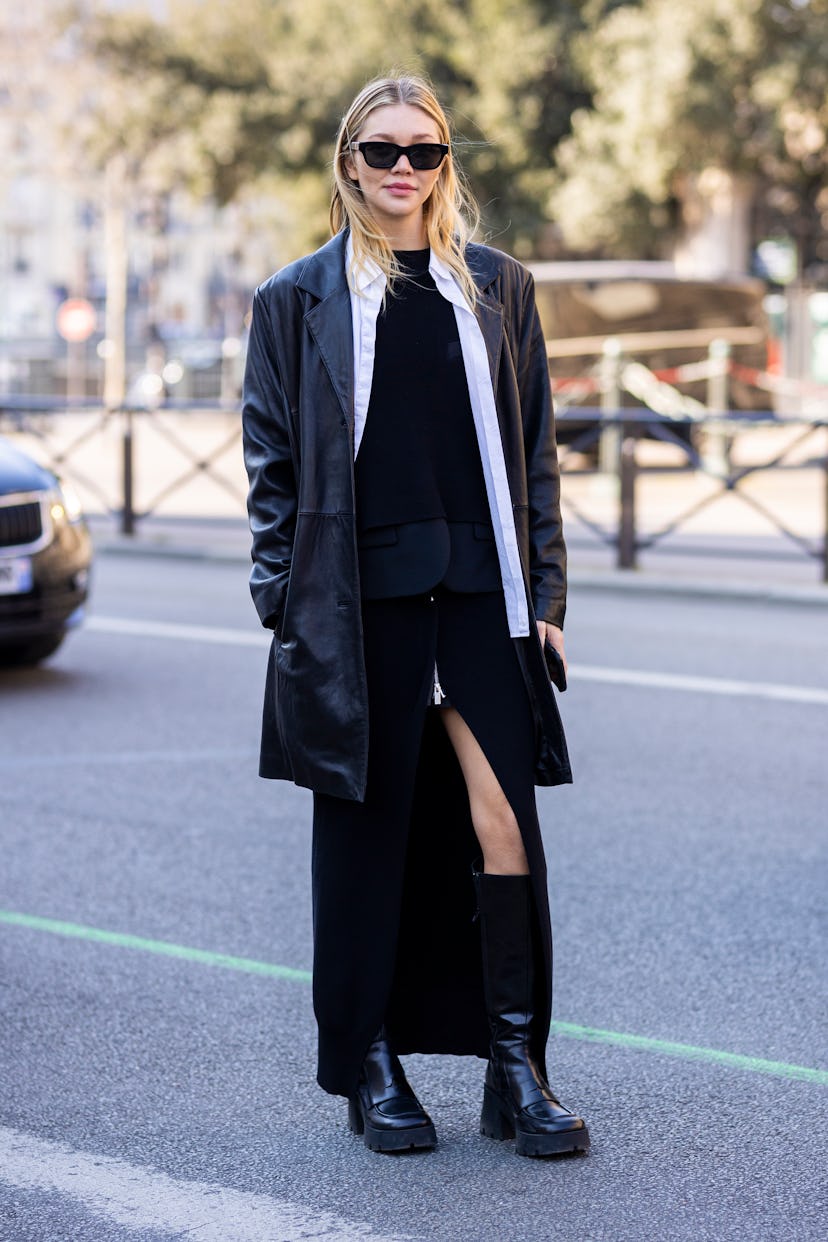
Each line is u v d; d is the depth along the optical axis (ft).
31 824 20.68
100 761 23.88
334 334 10.83
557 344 71.10
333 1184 11.16
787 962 15.96
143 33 115.34
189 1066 13.42
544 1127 11.33
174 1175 11.34
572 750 24.68
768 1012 14.64
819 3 92.99
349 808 11.14
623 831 20.44
